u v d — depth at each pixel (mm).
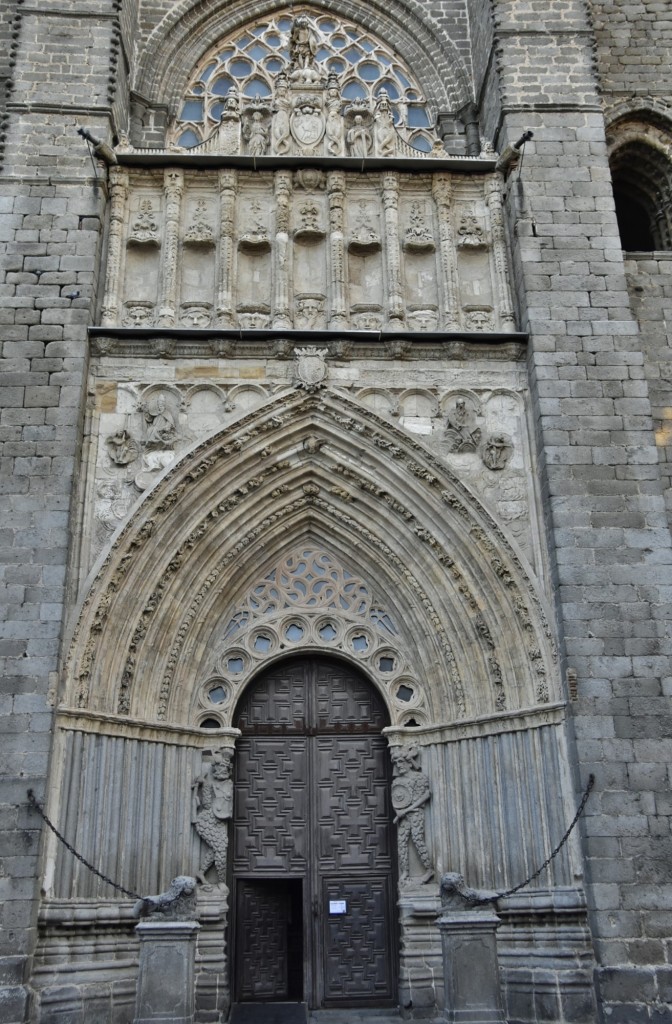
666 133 22031
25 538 15758
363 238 18969
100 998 14266
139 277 18609
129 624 16281
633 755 14922
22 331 17141
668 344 19031
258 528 17594
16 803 14344
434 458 17188
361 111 20016
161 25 22484
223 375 17641
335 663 17859
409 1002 15398
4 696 14875
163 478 16656
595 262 18094
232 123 19531
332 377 17719
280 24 23469
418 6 23062
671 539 16219
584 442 16766
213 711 16984
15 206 17984
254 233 18828
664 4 22734
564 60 19734
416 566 17312
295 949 16797
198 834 16266
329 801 17062
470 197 19453
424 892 16031
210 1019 15117
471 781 16266
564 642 15586
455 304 18453
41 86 18875
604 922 14094
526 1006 14484
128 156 18750
